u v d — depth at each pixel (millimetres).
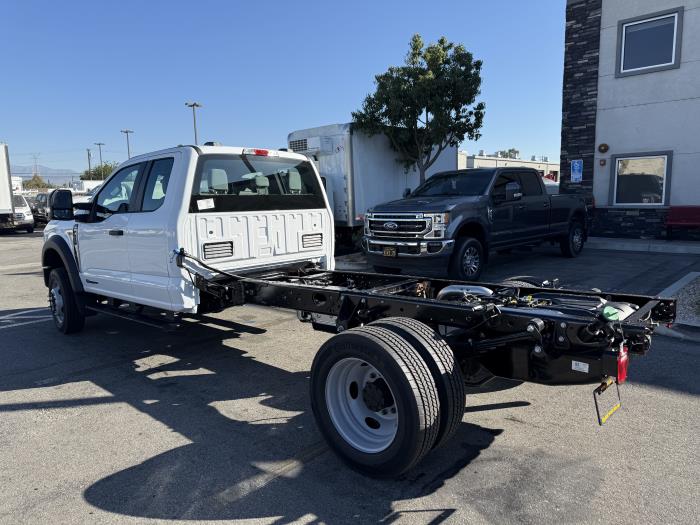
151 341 6609
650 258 11727
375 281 5535
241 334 6840
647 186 14094
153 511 3033
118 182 5902
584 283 8945
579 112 14938
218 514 2992
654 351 5594
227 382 5125
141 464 3574
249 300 5090
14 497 3207
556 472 3357
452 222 8891
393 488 3225
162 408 4523
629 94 14023
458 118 13875
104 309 6098
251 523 2908
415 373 3109
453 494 3139
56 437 4012
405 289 4848
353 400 3545
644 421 4035
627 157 14219
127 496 3191
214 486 3283
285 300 4711
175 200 5023
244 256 5543
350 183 13391
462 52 13555
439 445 3316
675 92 13312
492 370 3650
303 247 6191
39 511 3057
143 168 5570
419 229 8914
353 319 4203
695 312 6730
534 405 4410
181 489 3258
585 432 3896
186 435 4004
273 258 5844
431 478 3326
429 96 13195
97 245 6129
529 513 2932
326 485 3277
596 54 14438
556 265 11125
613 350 3018
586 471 3357
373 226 9648
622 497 3061
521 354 3461
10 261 16016
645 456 3523
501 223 9930
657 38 13531
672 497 3049
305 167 6270
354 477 3367
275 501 3109
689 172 13336
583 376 3260
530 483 3238
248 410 4457
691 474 3291
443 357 3283
